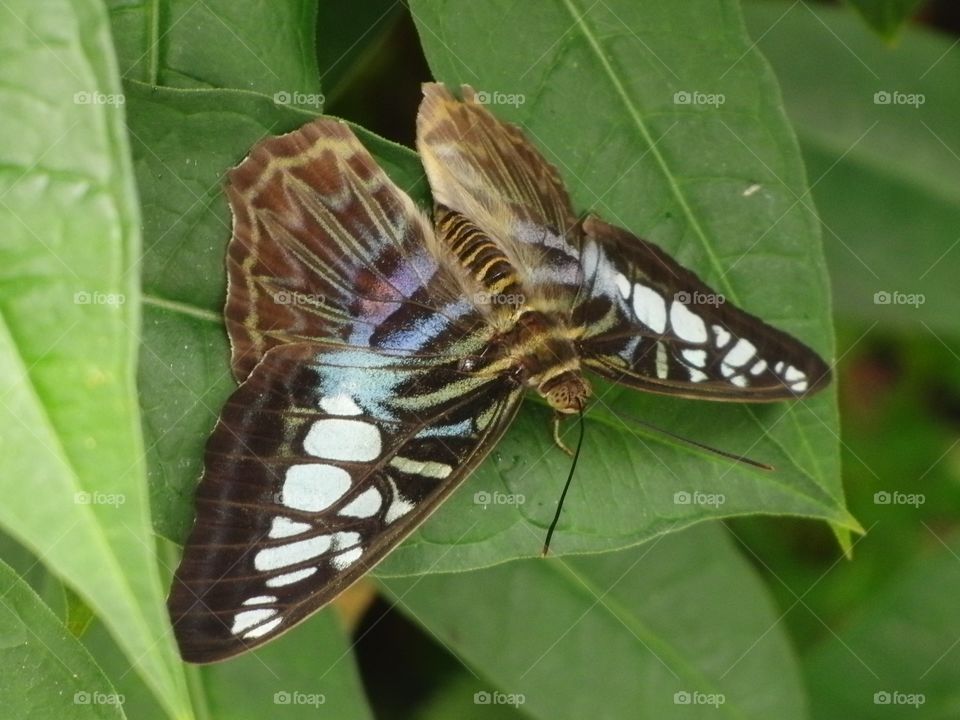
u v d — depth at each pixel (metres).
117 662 0.45
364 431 0.44
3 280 0.38
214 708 0.46
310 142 0.44
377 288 0.45
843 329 0.52
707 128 0.45
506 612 0.48
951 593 0.50
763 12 0.51
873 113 0.51
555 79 0.45
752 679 0.48
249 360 0.44
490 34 0.45
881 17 0.48
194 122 0.44
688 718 0.48
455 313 0.45
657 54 0.45
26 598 0.43
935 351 0.55
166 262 0.44
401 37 0.49
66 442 0.37
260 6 0.44
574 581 0.48
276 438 0.43
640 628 0.48
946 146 0.51
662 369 0.45
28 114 0.38
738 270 0.45
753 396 0.45
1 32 0.38
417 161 0.45
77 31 0.38
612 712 0.48
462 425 0.44
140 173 0.44
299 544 0.43
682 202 0.45
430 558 0.44
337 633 0.46
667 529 0.45
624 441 0.45
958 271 0.51
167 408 0.44
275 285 0.44
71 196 0.38
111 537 0.37
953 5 0.55
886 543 0.53
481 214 0.46
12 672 0.43
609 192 0.45
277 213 0.44
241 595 0.43
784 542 0.53
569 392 0.45
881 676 0.50
